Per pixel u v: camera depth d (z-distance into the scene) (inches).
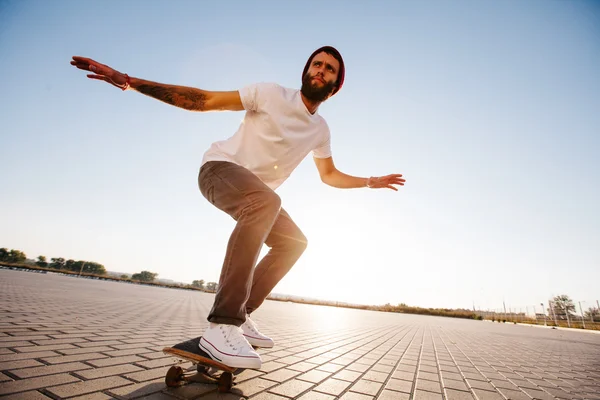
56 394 48.6
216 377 59.4
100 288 458.3
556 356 180.5
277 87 71.7
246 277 58.6
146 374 64.9
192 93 62.4
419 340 211.8
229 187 62.7
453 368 114.3
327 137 89.8
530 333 436.5
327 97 78.2
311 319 319.6
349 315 533.3
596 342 339.3
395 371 98.4
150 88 59.2
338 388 70.2
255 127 70.5
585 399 81.4
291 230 77.3
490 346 210.2
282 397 58.6
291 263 77.9
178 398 51.8
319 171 101.2
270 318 274.1
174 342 108.7
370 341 178.7
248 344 57.0
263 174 73.5
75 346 85.7
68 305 190.4
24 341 84.7
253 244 59.1
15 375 55.5
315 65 75.2
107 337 105.2
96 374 61.6
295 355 109.3
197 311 262.1
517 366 132.6
